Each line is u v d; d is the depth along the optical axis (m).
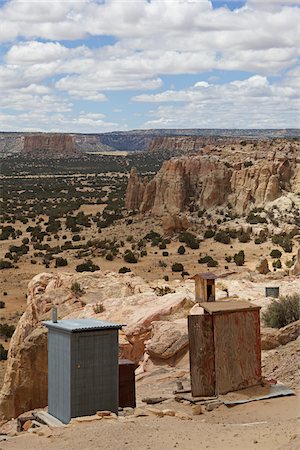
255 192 130.00
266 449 13.69
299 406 17.89
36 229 136.00
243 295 35.44
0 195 193.00
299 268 53.88
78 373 17.36
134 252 104.62
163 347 25.41
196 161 140.50
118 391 18.12
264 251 99.62
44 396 24.47
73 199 184.00
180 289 40.38
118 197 182.12
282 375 21.19
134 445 14.49
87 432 15.76
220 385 19.25
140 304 32.66
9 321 62.78
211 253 101.12
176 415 17.56
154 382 23.03
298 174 134.12
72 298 38.69
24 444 15.23
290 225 112.62
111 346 17.69
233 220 122.75
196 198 135.38
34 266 98.06
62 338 17.69
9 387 24.72
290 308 26.92
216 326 19.39
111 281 41.94
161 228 123.69
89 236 126.19
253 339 19.77
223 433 15.36
